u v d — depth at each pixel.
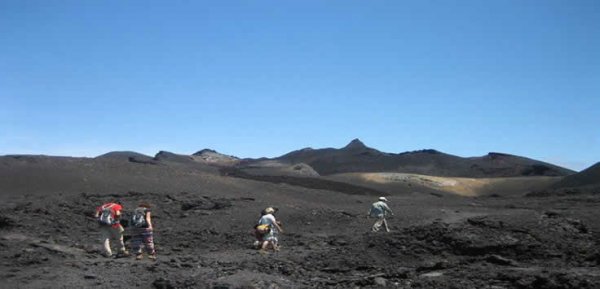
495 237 14.19
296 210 25.94
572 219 15.86
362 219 24.11
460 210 28.48
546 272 11.07
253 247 17.88
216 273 12.56
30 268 13.67
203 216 24.75
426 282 11.09
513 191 68.94
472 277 11.44
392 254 14.07
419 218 24.45
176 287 11.27
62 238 19.19
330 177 69.00
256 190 36.97
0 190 31.98
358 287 11.04
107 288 11.39
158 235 20.64
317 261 14.10
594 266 12.45
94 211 23.97
